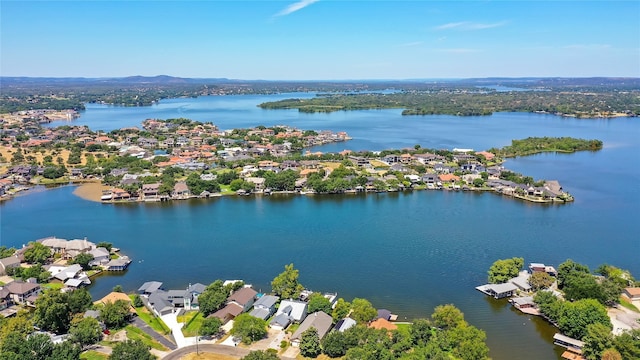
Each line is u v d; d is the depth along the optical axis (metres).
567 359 86.38
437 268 128.25
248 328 90.81
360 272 125.69
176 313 102.94
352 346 85.12
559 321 94.56
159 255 139.12
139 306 107.88
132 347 77.06
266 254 138.88
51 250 136.25
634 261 133.25
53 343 78.75
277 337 92.75
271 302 104.44
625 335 83.44
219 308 103.19
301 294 110.75
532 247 143.12
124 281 122.50
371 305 104.69
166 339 91.88
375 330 88.31
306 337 87.06
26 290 107.88
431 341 85.50
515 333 96.06
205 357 84.69
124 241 151.12
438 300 110.62
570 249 141.62
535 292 112.88
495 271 118.38
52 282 120.25
